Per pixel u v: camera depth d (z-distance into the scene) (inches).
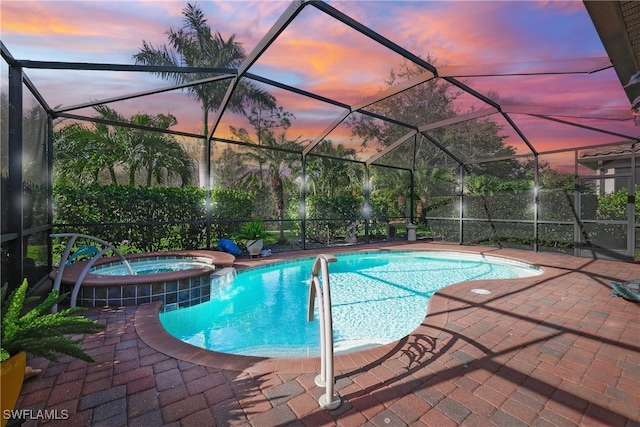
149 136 589.0
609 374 103.8
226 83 595.2
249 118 693.3
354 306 216.2
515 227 403.2
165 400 87.8
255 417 81.1
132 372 102.4
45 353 70.1
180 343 124.6
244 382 97.3
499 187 447.8
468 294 198.4
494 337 133.2
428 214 507.2
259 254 337.4
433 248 404.8
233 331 179.0
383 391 93.4
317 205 488.1
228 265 264.4
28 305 167.3
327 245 437.7
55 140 487.8
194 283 205.3
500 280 236.4
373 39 195.9
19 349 68.4
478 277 297.3
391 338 166.1
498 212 419.5
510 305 176.4
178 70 200.1
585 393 93.1
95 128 525.7
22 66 165.3
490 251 378.3
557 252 368.5
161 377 99.7
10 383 59.4
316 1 160.2
